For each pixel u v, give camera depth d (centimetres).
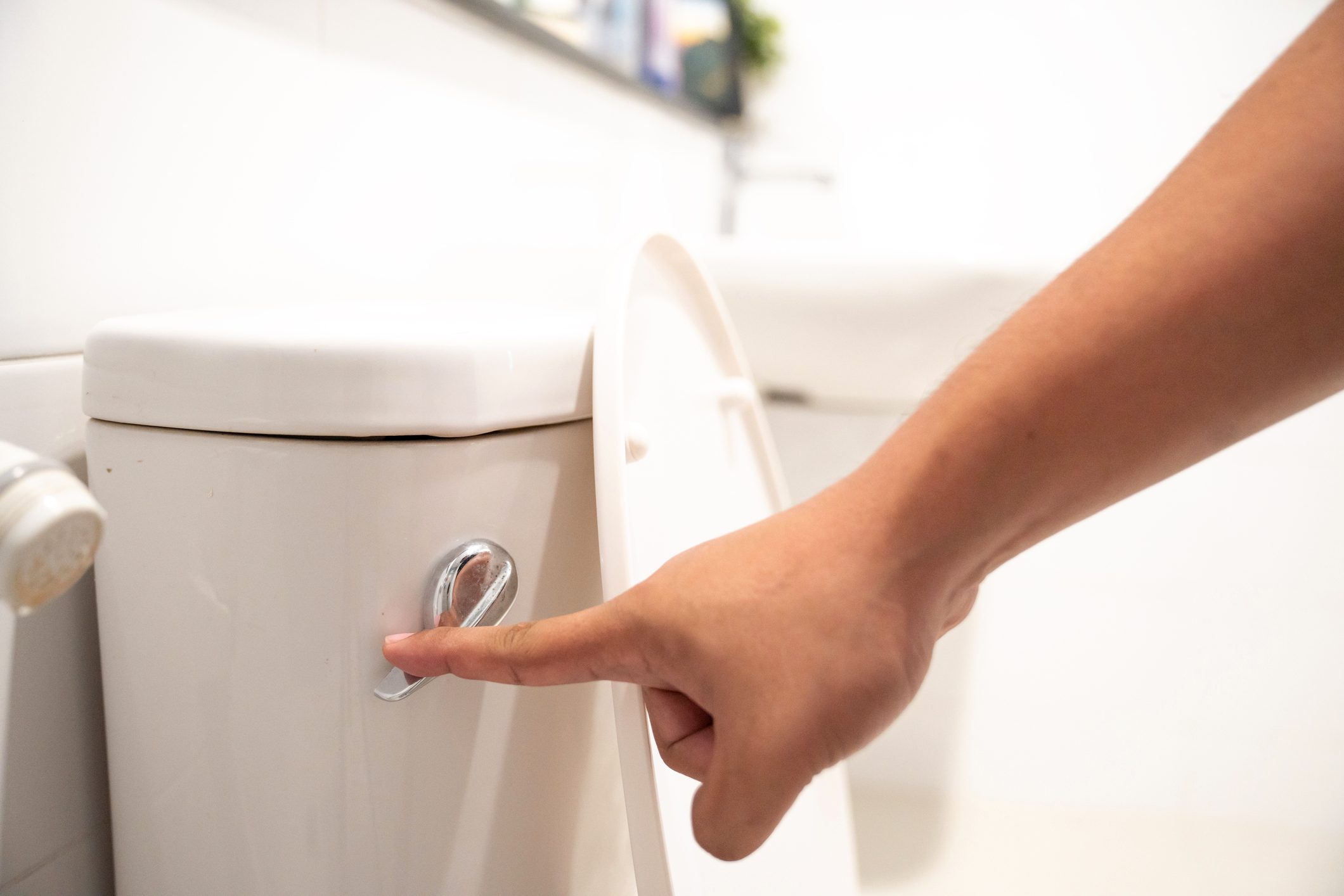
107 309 45
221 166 52
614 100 110
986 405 28
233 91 53
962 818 102
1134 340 26
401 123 70
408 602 34
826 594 29
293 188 59
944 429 29
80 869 42
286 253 59
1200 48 135
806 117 153
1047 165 144
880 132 150
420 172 73
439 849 36
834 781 66
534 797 40
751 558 30
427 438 34
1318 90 25
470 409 34
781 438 99
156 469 35
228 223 53
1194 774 106
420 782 35
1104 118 140
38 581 22
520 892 40
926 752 107
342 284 64
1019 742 109
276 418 32
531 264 81
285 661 34
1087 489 28
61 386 39
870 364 75
